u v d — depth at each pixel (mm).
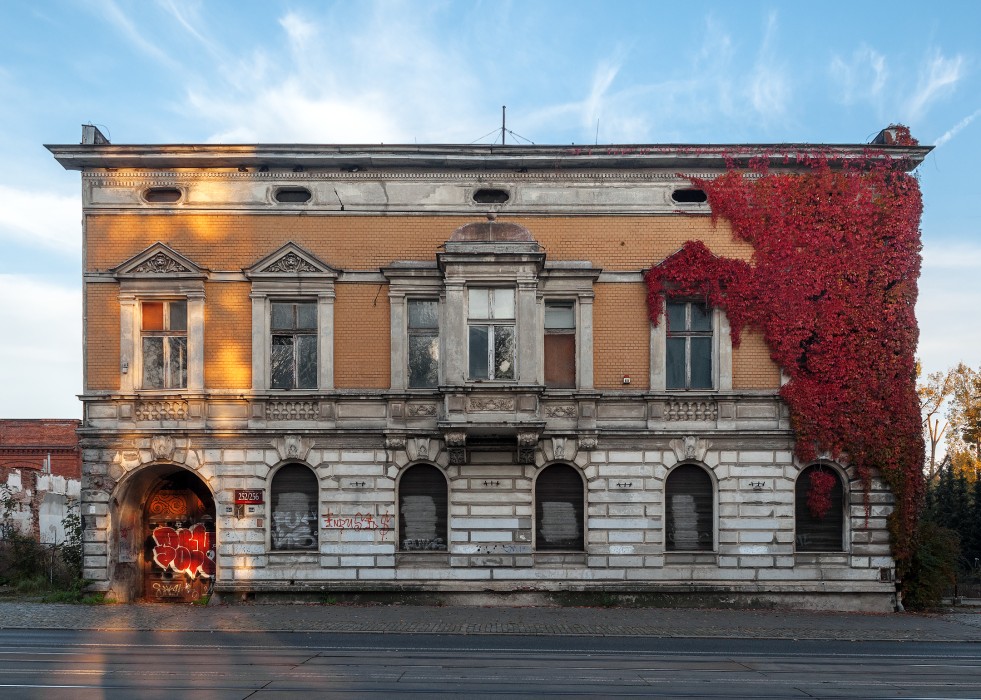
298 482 22453
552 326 22672
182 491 23703
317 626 18484
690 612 20953
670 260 22484
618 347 22516
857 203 22656
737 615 20609
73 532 25312
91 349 22578
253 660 14430
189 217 22828
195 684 12352
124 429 22266
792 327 22328
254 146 22391
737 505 22125
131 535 23016
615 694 11969
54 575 25844
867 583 21938
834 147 22703
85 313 22656
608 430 22188
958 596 23328
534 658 14906
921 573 22125
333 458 22234
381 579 21969
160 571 23500
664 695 11961
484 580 21938
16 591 24422
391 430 22047
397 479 22234
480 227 22219
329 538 22062
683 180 22953
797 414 22125
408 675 13164
